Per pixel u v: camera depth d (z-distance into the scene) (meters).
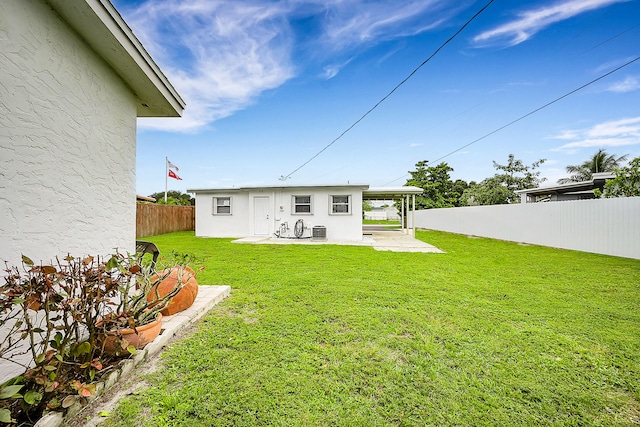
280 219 12.36
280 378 2.06
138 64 2.83
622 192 9.31
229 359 2.31
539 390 1.96
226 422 1.64
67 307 1.69
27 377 1.52
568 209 9.17
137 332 2.21
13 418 1.55
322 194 12.08
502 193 20.52
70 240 2.35
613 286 4.57
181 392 1.89
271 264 6.31
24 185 1.94
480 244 10.68
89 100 2.57
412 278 5.05
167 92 3.50
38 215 2.05
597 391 1.96
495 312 3.38
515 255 7.85
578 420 1.70
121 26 2.42
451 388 1.97
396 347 2.54
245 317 3.22
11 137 1.85
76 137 2.42
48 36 2.11
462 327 2.95
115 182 2.97
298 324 3.00
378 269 5.81
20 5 1.89
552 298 3.94
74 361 1.86
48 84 2.12
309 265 6.21
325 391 1.93
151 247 3.60
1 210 1.79
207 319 3.15
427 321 3.11
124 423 1.62
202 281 4.75
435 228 19.09
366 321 3.09
